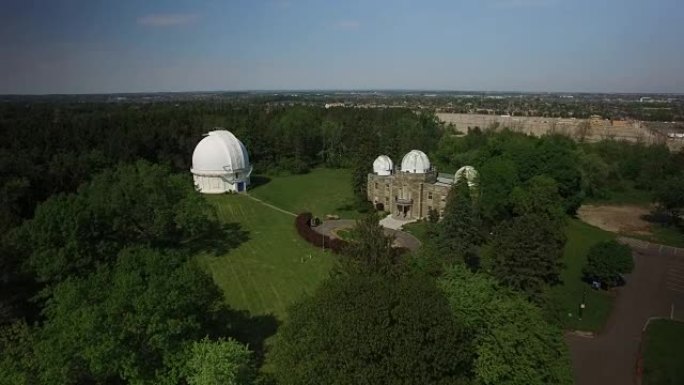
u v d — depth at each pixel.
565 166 87.19
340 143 144.88
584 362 44.69
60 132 109.25
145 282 35.72
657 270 68.38
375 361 27.69
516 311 33.50
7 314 38.84
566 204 89.31
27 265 44.25
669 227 90.81
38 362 32.19
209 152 105.06
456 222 59.41
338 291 31.84
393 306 30.25
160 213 61.50
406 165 89.50
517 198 73.62
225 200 99.69
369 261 42.78
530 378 31.20
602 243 61.72
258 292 55.69
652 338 48.78
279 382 31.12
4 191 64.00
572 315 53.66
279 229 80.12
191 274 36.91
